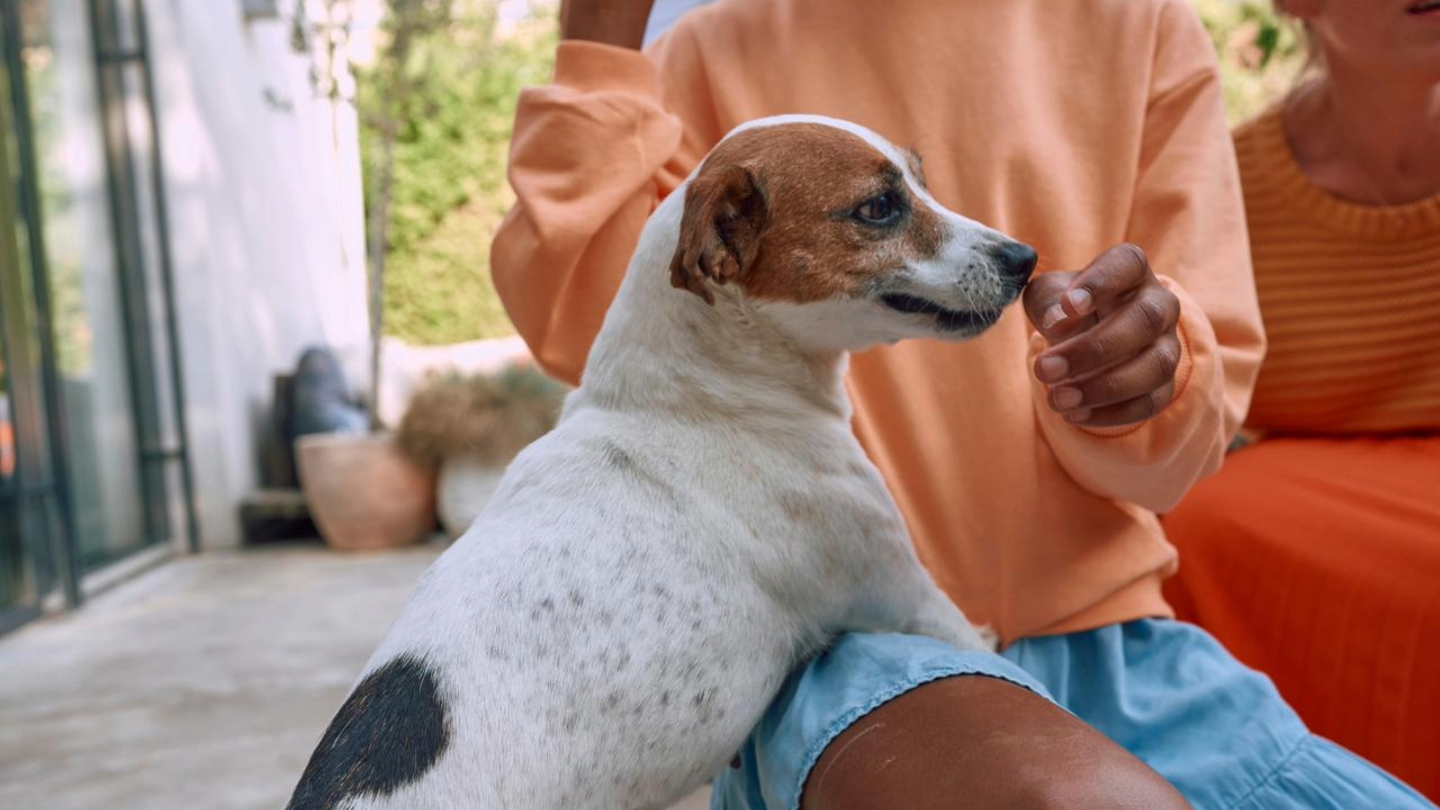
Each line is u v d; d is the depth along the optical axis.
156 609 5.98
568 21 1.79
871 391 1.77
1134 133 1.73
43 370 5.86
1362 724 1.97
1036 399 1.59
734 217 1.58
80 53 6.89
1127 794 1.07
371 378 8.57
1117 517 1.66
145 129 7.29
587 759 1.39
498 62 11.07
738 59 1.90
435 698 1.37
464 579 1.47
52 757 3.87
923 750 1.19
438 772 1.33
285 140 9.49
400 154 11.35
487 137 11.35
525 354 10.13
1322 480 2.17
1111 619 1.61
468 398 7.45
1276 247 2.34
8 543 5.70
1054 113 1.77
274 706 4.32
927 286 1.59
